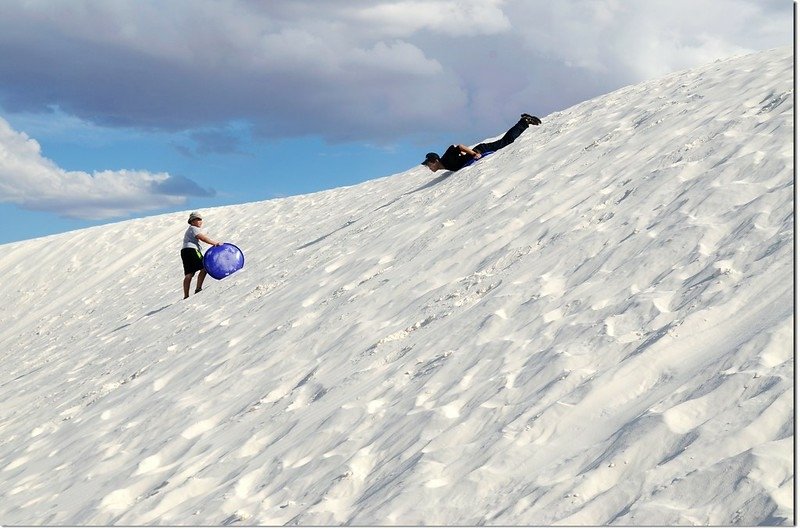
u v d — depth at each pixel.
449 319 5.88
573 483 3.10
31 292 21.17
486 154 12.31
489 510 3.21
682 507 2.70
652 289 4.70
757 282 4.11
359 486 3.99
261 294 9.84
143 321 12.15
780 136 6.16
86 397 8.52
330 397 5.43
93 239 22.73
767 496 2.55
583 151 9.01
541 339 4.72
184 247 12.61
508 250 6.83
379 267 8.29
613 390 3.71
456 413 4.26
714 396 3.24
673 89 10.30
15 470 6.86
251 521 4.05
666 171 6.65
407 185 13.80
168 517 4.50
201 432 5.94
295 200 19.41
